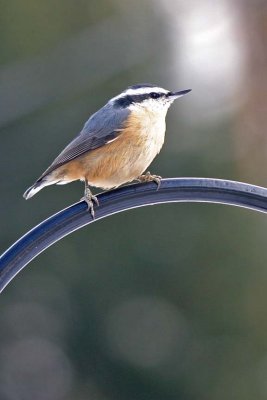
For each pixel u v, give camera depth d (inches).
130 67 647.8
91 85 661.3
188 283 665.6
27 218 689.6
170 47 619.8
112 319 687.7
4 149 687.7
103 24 633.6
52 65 655.1
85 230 682.2
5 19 690.2
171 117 639.8
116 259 680.4
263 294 653.9
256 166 607.2
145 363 687.1
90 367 703.1
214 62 597.9
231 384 665.0
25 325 707.4
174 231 665.0
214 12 585.0
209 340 666.8
